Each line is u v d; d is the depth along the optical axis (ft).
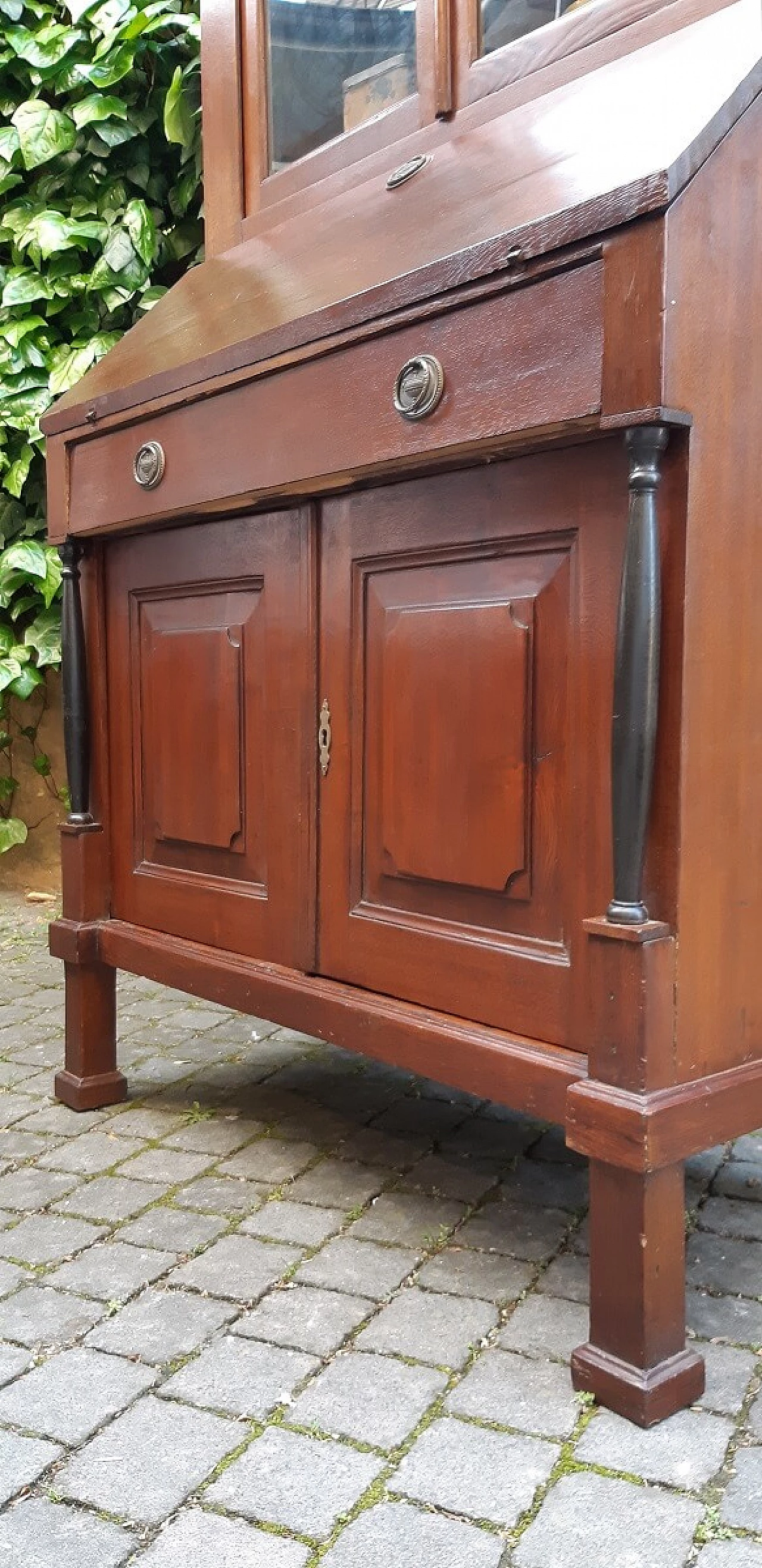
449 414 4.07
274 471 4.92
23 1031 8.33
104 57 11.25
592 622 3.93
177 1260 4.86
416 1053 4.63
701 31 4.05
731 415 3.71
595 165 3.90
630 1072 3.70
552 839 4.14
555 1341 4.22
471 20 4.97
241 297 5.59
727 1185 5.62
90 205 11.82
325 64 5.72
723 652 3.78
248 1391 3.92
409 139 5.22
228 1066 7.54
